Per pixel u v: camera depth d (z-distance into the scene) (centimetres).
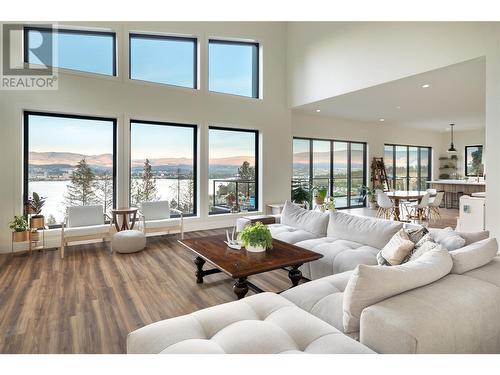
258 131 716
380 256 259
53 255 444
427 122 961
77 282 336
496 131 367
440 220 752
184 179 635
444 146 1192
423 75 461
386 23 495
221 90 669
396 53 480
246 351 139
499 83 363
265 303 188
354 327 157
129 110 555
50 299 292
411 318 140
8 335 228
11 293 306
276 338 148
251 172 717
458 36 402
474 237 240
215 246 334
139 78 582
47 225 507
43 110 487
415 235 257
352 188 969
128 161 559
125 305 281
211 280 344
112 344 218
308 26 659
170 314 264
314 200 767
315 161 889
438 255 188
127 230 498
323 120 879
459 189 959
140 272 371
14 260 419
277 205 694
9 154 460
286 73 732
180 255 446
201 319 168
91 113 521
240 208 704
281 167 733
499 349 170
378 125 1001
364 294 153
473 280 179
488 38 373
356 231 342
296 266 299
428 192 788
